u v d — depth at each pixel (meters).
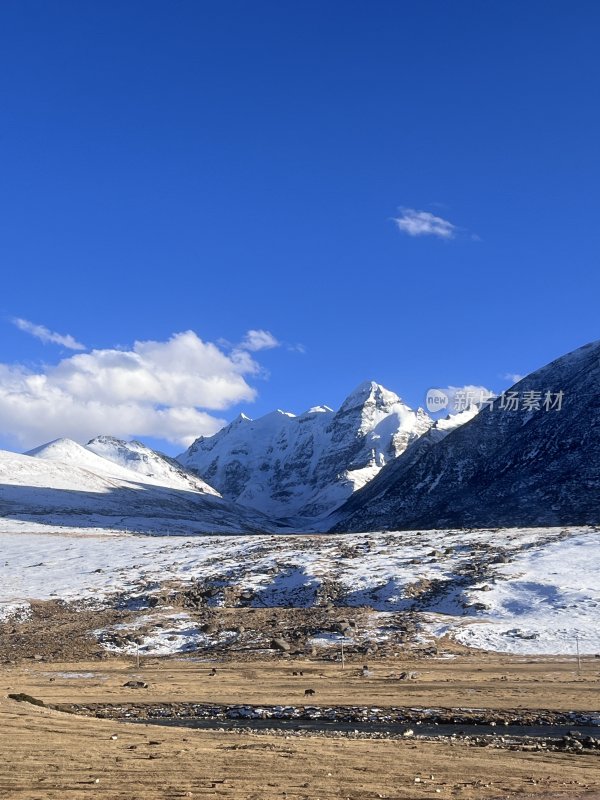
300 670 51.47
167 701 39.19
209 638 65.88
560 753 23.91
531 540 94.62
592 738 27.17
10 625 73.56
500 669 49.59
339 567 87.38
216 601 79.62
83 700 39.88
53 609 78.75
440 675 47.56
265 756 21.52
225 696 40.75
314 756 21.83
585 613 64.88
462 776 19.95
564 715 33.28
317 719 33.88
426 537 103.88
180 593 82.56
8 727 25.03
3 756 20.67
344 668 51.88
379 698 38.84
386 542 102.06
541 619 64.62
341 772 19.88
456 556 89.31
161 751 21.78
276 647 60.97
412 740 26.47
